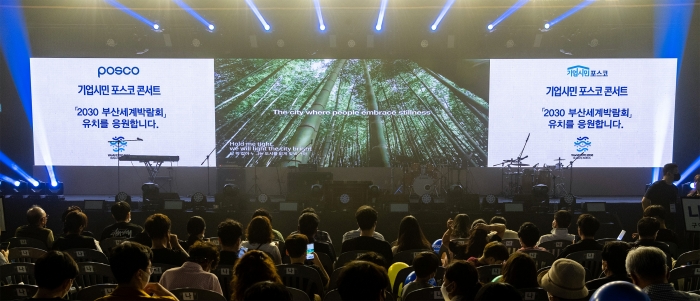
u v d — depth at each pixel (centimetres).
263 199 954
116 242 567
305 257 430
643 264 293
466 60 1269
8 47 1269
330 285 426
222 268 423
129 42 1255
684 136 1262
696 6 1214
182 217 941
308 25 1254
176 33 1255
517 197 962
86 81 1275
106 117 1282
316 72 1279
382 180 1277
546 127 1272
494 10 1220
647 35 1245
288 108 1282
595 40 1230
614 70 1255
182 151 1289
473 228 511
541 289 310
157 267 432
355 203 945
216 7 1211
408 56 1272
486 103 1271
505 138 1278
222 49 1273
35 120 1280
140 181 1305
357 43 1269
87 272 428
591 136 1268
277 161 1286
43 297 286
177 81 1279
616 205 1016
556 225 601
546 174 1246
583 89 1261
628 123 1264
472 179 1288
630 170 1273
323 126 1283
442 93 1273
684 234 711
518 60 1263
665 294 292
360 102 1278
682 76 1254
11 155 1288
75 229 525
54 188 1134
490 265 400
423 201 937
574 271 293
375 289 234
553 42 1255
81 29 1264
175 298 320
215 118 1284
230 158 1288
